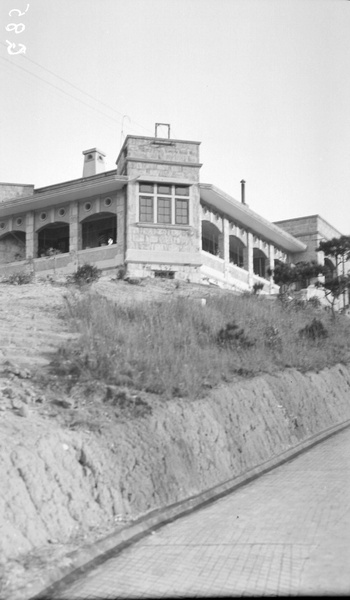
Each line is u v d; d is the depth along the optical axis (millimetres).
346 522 6945
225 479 9367
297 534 6633
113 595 5238
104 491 7234
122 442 8031
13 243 35688
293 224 45406
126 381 9789
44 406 8383
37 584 5312
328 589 5176
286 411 13148
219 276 34406
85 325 12820
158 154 32062
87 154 40062
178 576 5613
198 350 12695
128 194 31203
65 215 33562
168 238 31516
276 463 10773
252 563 5852
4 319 13492
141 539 6688
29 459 6625
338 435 13727
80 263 32438
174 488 8188
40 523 6207
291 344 17344
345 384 17750
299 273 29219
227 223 36219
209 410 10312
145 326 13117
